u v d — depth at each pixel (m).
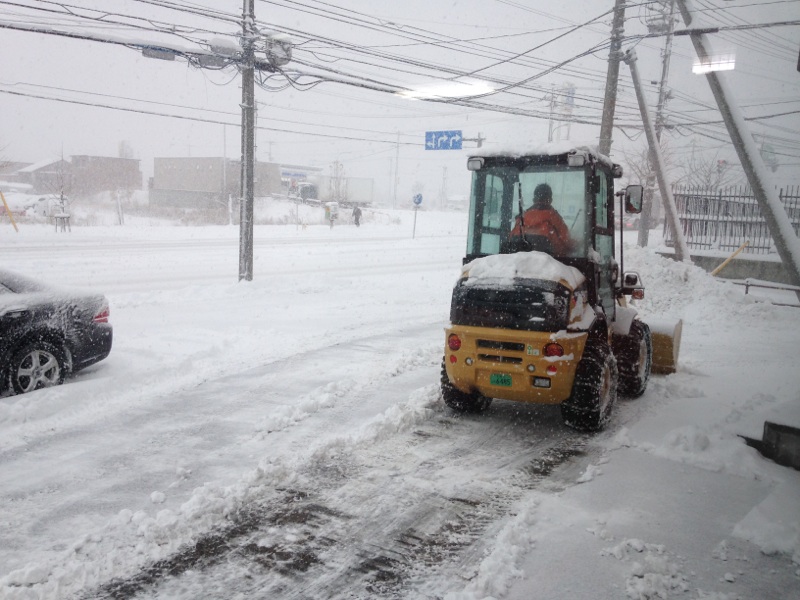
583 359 5.93
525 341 5.61
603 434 6.06
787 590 3.57
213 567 3.72
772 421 5.48
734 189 20.73
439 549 3.95
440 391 7.07
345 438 5.68
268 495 4.64
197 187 53.22
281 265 20.94
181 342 9.54
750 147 12.90
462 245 31.92
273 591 3.50
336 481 4.91
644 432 6.07
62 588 3.48
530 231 6.33
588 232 6.19
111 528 4.09
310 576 3.64
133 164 62.59
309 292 14.82
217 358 8.67
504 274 5.88
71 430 5.90
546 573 3.68
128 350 8.98
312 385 7.43
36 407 6.22
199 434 5.84
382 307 13.12
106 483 4.80
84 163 59.62
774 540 4.05
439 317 12.13
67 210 37.06
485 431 6.12
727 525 4.32
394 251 27.55
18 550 3.86
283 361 8.54
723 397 7.29
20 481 4.82
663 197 18.20
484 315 5.83
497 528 4.21
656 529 4.23
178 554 3.85
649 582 3.59
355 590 3.51
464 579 3.63
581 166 6.08
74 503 4.47
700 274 14.46
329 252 26.06
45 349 6.84
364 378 7.69
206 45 14.31
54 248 23.64
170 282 16.45
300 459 5.27
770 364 9.10
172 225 41.72
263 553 3.88
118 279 16.67
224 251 25.02
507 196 6.41
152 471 5.02
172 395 7.00
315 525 4.23
